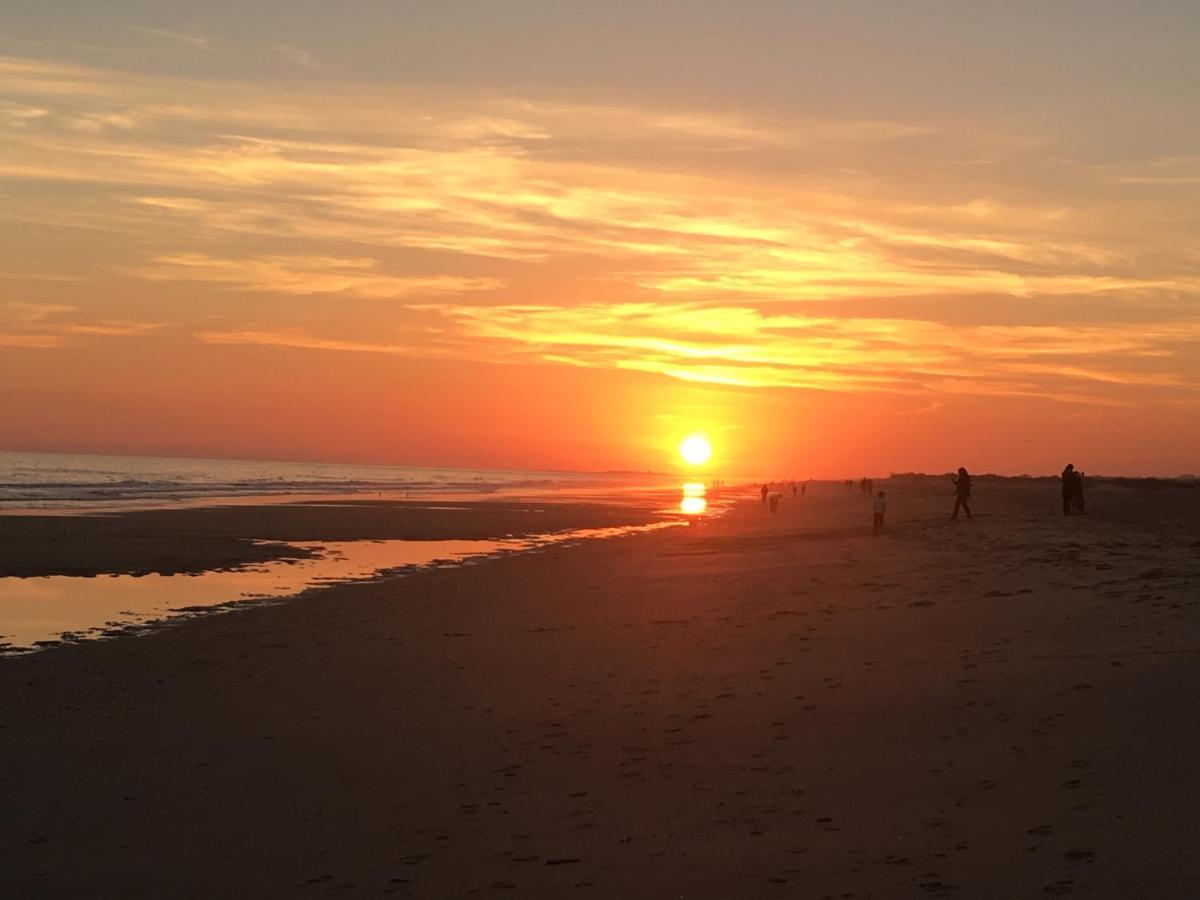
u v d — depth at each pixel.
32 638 19.25
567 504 85.12
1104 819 6.71
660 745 9.79
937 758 8.40
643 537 44.28
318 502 73.69
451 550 39.09
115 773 10.30
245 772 10.07
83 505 60.88
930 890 6.07
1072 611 13.49
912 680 10.95
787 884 6.39
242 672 15.32
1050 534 26.45
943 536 29.14
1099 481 111.31
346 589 26.33
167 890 7.29
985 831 6.82
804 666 12.40
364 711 12.28
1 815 9.17
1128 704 8.95
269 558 34.34
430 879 7.10
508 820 8.15
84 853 8.13
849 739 9.23
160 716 12.73
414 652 16.14
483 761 9.84
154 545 36.94
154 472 151.38
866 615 15.51
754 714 10.47
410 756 10.21
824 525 45.31
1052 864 6.18
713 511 77.44
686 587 22.06
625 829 7.70
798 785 8.21
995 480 152.25
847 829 7.17
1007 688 10.06
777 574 22.92
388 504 74.12
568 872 6.98
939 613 14.80
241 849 8.01
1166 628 11.64
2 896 7.36
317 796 9.18
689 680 12.40
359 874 7.31
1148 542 22.38
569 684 12.88
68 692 14.52
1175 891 5.62
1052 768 7.77
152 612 22.47
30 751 11.34
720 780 8.58
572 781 8.98
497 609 20.78
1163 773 7.30
